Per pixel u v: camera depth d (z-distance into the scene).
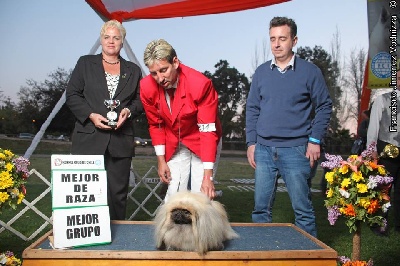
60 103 7.46
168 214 2.65
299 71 3.69
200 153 3.54
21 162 3.83
